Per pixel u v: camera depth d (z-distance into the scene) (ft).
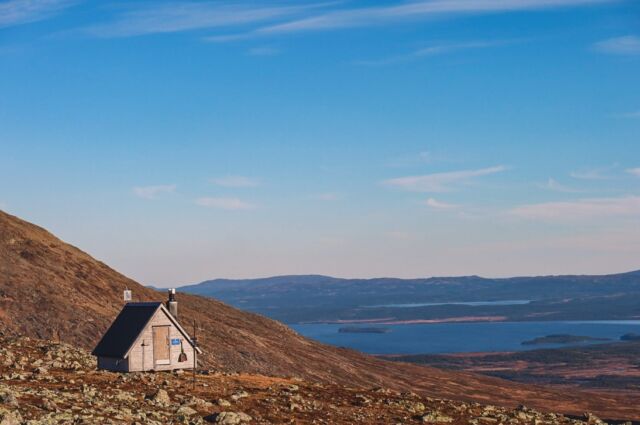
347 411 187.73
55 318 403.54
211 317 545.85
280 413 172.96
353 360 594.65
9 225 508.12
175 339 211.41
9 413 123.03
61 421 127.34
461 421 194.59
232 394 187.52
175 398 171.73
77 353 240.73
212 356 431.02
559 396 655.76
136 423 135.95
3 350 214.90
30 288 427.33
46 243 510.17
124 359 203.82
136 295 495.41
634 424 515.09
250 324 586.45
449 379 637.30
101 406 147.84
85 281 474.49
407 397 224.94
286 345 542.57
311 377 469.57
